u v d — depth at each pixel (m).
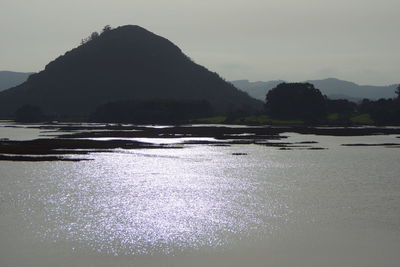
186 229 31.23
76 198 40.47
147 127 178.62
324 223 32.97
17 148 84.00
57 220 33.06
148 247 27.70
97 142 99.88
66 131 148.38
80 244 28.02
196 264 25.05
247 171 58.44
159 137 119.94
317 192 44.22
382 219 33.97
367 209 37.06
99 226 31.70
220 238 29.42
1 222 32.31
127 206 37.69
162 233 30.38
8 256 25.92
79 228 31.20
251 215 35.12
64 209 36.34
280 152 83.06
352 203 39.25
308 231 31.00
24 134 130.38
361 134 138.12
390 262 25.55
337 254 26.72
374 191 44.84
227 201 39.97
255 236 29.91
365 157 75.56
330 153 81.94
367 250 27.34
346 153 82.06
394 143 105.38
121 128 170.75
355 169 60.94
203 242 28.61
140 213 35.41
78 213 35.16
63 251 26.81
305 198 41.31
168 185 47.69
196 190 44.94
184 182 49.62
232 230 31.16
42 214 34.66
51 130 155.50
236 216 34.75
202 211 36.19
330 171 58.91
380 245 28.22
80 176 52.91
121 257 26.00
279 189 45.75
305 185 48.19
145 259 25.77
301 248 27.66
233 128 171.25
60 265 24.77
